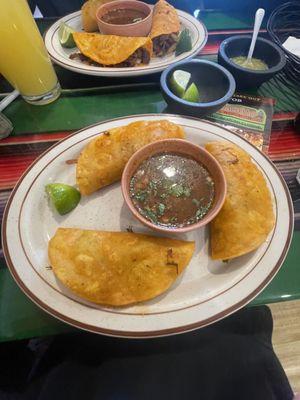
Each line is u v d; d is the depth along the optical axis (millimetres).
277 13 525
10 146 391
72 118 423
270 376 357
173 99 379
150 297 262
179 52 481
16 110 430
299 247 307
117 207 337
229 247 290
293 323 542
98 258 288
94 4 524
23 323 266
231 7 587
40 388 342
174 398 326
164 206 300
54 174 348
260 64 454
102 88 456
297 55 468
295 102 436
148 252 293
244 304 258
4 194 348
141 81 467
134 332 245
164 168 322
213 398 329
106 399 323
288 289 281
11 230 297
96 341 351
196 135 378
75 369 342
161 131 360
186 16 532
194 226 275
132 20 518
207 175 317
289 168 365
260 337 386
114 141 354
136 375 338
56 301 259
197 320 250
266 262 278
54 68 481
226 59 427
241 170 327
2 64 387
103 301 258
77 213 332
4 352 375
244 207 306
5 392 349
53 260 281
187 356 350
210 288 273
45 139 399
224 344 362
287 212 305
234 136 370
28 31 375
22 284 267
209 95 431
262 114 417
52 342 368
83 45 473
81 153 353
